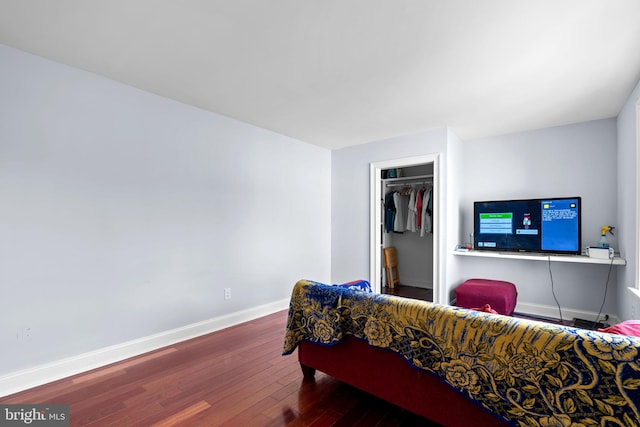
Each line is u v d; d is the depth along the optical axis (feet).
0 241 6.63
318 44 6.55
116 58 7.22
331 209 16.02
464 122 11.62
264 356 8.55
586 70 7.53
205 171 10.48
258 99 9.55
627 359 3.38
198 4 5.32
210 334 10.26
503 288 10.89
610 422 3.45
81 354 7.68
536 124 11.87
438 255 12.23
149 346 8.93
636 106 8.15
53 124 7.32
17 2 5.27
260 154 12.36
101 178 8.10
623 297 9.97
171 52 6.95
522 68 7.47
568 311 11.91
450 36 6.18
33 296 7.04
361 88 8.70
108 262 8.20
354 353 6.21
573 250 10.87
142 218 8.89
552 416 3.82
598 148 11.34
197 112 10.25
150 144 9.09
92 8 5.45
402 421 5.77
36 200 7.09
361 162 14.88
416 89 8.74
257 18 5.71
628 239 9.27
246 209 11.80
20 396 6.55
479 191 13.85
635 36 6.07
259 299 12.25
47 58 7.23
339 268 15.67
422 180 17.61
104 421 5.72
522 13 5.44
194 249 10.12
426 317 4.98
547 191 12.32
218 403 6.31
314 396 6.58
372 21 5.74
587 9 5.30
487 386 4.33
